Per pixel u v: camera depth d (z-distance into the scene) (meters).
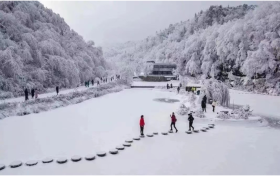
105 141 14.95
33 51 42.38
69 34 68.19
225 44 61.72
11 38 41.12
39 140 14.88
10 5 47.84
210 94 28.42
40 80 40.53
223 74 70.25
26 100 26.66
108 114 24.61
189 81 72.06
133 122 20.72
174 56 117.75
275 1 53.75
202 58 82.38
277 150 13.87
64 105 30.03
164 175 10.41
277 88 43.62
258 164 11.78
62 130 17.48
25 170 10.59
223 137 16.47
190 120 17.56
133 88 62.91
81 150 13.22
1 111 22.09
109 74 81.19
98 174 10.35
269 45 47.59
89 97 38.69
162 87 60.94
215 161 12.09
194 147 14.23
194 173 10.67
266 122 21.39
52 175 10.16
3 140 14.76
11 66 34.12
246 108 23.62
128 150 13.48
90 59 66.12
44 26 52.84
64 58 47.25
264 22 51.81
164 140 15.55
